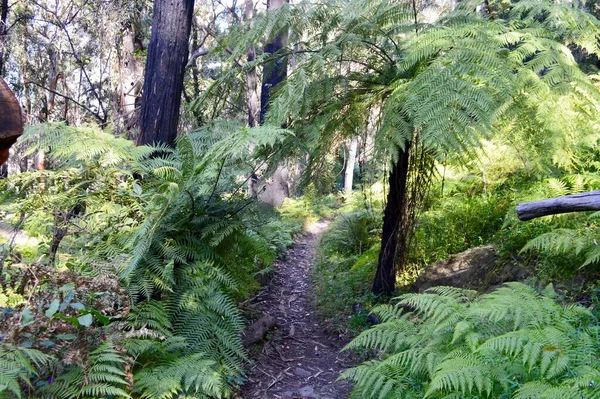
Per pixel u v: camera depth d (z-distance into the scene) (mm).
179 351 3205
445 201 5539
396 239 4656
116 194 3297
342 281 5676
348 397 3350
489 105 2965
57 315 2309
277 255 7898
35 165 9133
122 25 8578
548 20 3750
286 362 4016
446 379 2004
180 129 6672
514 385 2002
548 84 3209
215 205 3895
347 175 14461
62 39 10594
